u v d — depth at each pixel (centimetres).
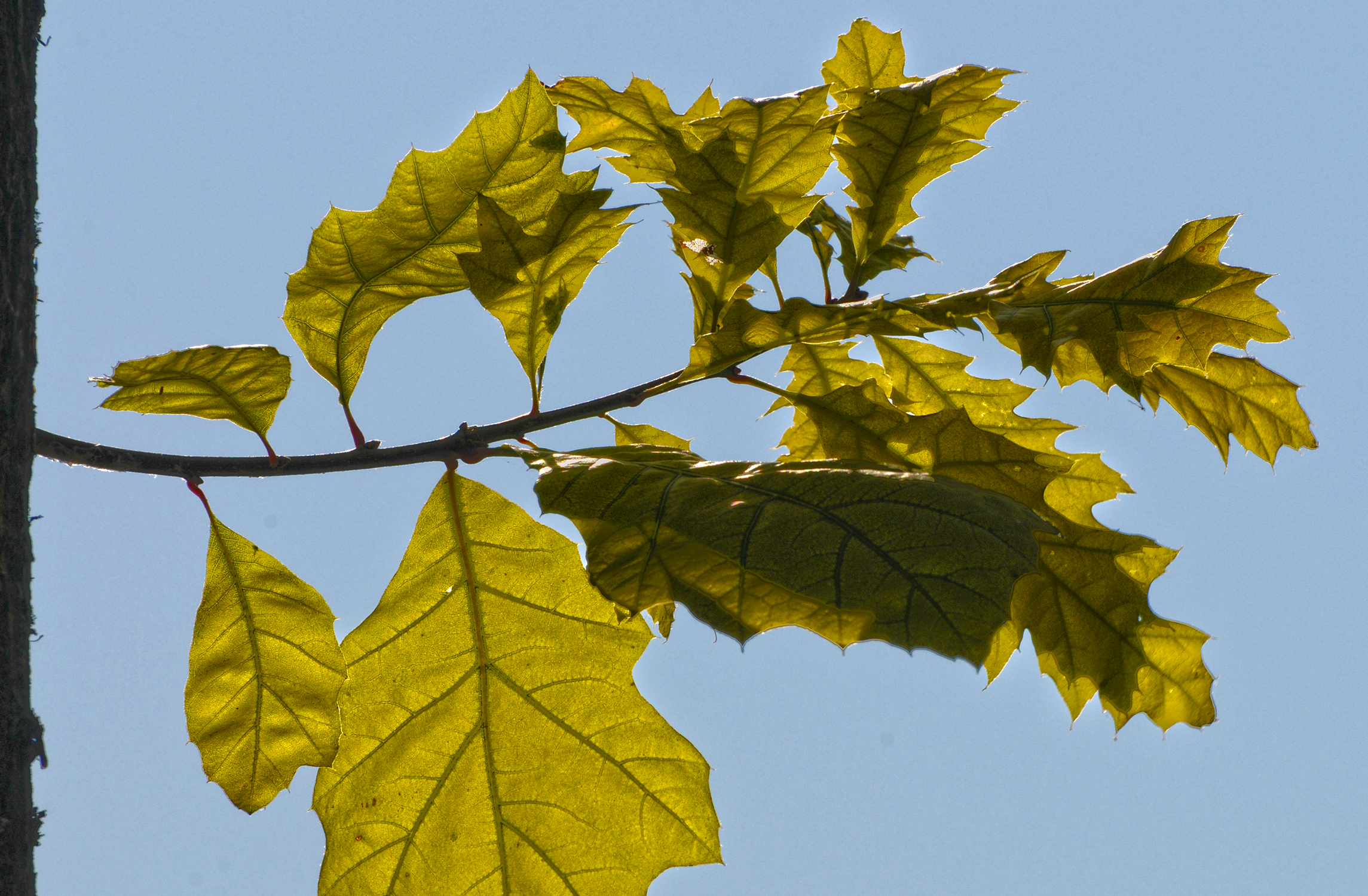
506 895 173
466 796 173
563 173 171
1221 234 169
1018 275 172
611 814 173
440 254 172
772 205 172
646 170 174
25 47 167
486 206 170
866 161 174
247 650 172
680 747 173
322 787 173
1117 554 172
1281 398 172
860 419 172
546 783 173
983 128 174
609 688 173
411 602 173
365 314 172
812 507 165
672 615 174
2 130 167
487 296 171
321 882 172
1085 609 173
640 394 171
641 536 166
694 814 173
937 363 176
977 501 165
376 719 173
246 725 172
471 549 172
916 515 164
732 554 163
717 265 172
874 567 163
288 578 172
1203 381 172
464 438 171
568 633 173
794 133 172
